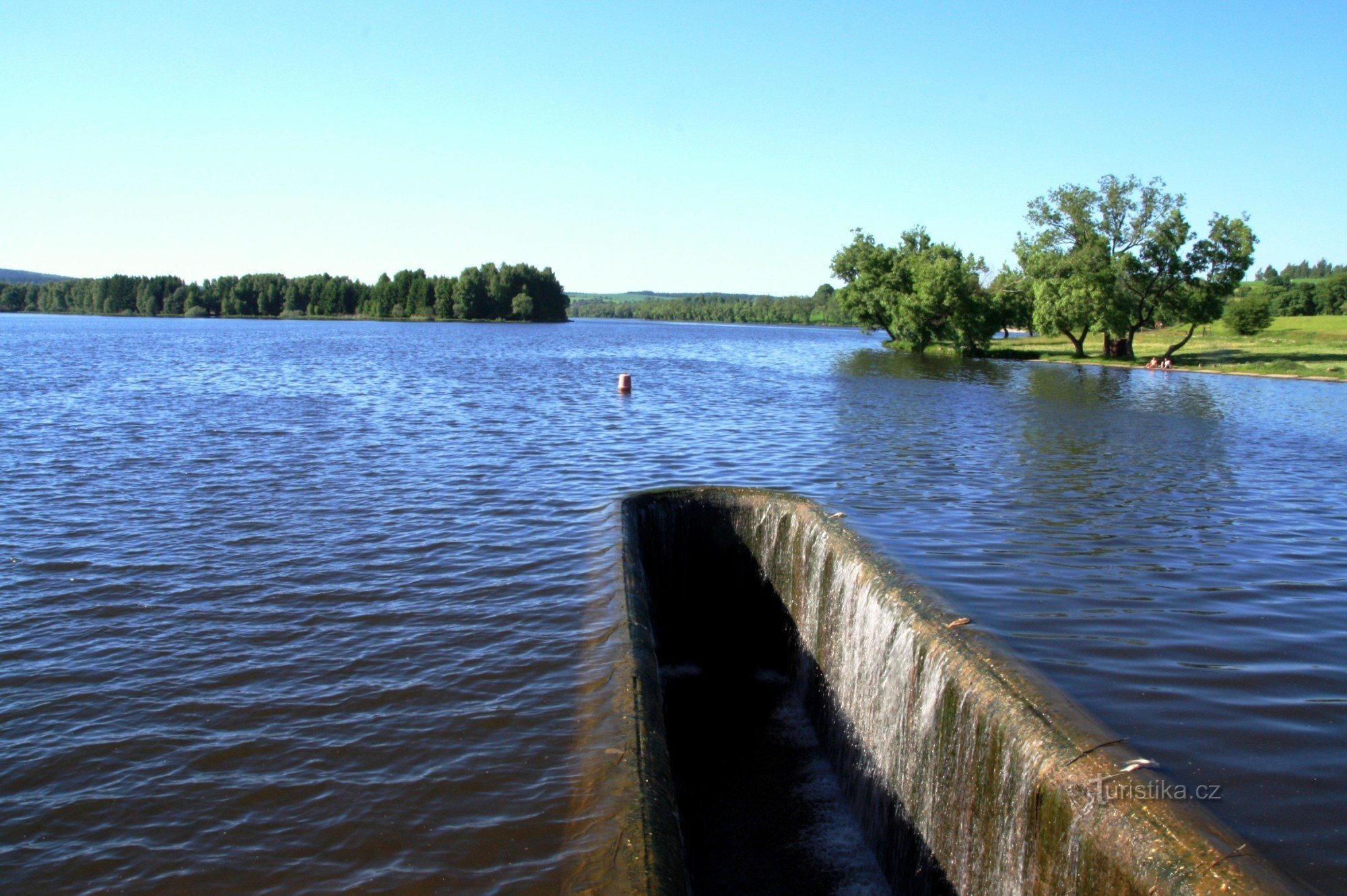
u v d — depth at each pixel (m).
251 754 9.91
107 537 17.77
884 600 12.87
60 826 8.65
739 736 14.63
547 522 18.83
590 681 11.55
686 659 18.06
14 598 14.36
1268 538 17.34
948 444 29.59
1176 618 12.58
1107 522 18.48
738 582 19.31
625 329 197.62
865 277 95.62
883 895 10.77
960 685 10.09
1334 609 13.07
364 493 21.61
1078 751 8.16
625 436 30.97
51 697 11.13
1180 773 8.26
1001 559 15.48
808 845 11.66
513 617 13.66
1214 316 71.50
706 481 22.92
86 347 85.94
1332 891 6.62
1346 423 36.53
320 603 14.27
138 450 27.23
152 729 10.43
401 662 12.16
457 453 27.20
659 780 9.42
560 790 9.16
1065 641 11.55
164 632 13.14
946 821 9.99
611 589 14.65
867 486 22.19
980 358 83.31
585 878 7.83
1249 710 9.59
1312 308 147.62
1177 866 6.64
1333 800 7.84
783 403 42.19
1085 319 74.19
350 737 10.25
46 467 24.56
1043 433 32.66
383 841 8.41
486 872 7.96
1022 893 8.38
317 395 43.69
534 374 59.78
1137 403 43.75
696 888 10.48
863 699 13.05
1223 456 27.69
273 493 21.50
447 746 10.05
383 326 181.25
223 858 8.21
